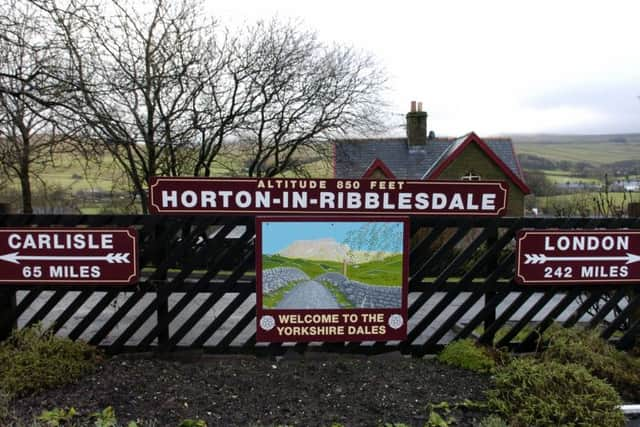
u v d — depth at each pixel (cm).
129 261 456
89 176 1431
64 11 897
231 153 1767
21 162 1293
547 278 483
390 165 2172
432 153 2227
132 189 1645
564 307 495
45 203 1670
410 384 407
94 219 454
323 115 1773
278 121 1722
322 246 457
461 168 2086
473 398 383
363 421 349
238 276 469
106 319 764
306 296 459
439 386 404
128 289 465
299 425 344
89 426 335
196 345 472
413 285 480
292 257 456
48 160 1329
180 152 1673
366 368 440
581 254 483
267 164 1873
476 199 473
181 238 539
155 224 461
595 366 429
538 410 349
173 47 1731
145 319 469
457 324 737
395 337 470
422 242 479
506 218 479
